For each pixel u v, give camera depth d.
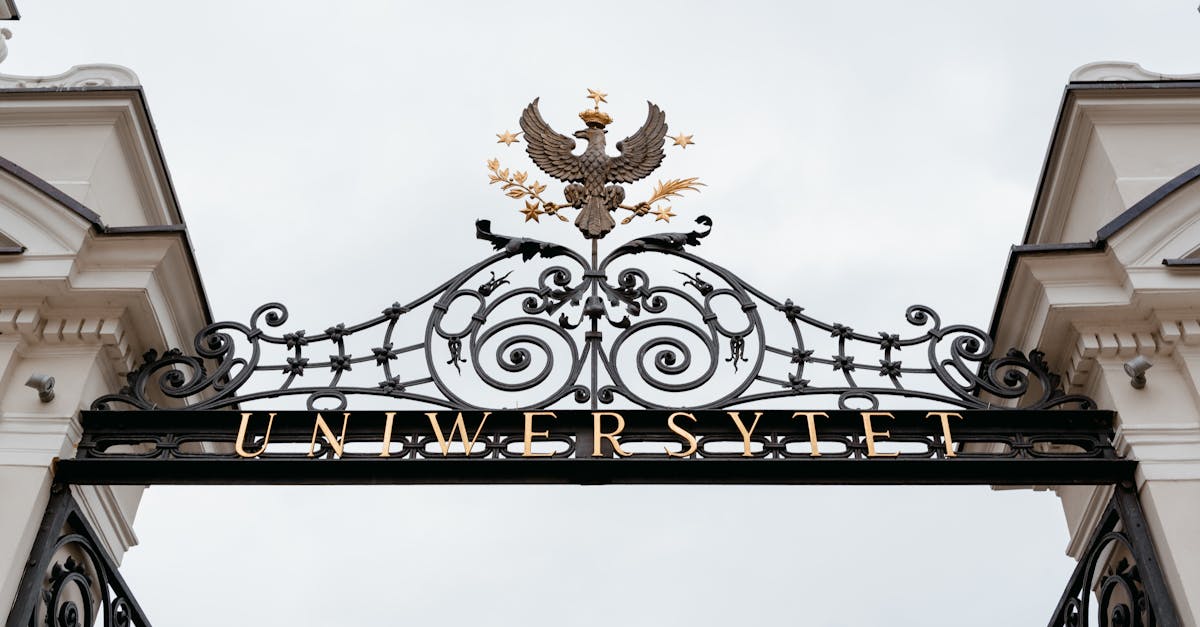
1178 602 6.57
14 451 6.93
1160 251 7.38
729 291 7.89
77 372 7.28
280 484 7.12
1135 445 7.04
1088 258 7.52
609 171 8.27
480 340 7.57
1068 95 8.23
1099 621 7.55
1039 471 7.04
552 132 8.43
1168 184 7.49
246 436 7.25
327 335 7.67
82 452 7.13
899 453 7.11
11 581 6.50
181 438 7.20
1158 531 6.77
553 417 7.24
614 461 7.02
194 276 7.84
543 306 7.73
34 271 7.30
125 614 7.64
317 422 7.27
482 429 7.23
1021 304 7.75
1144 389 7.25
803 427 7.28
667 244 8.01
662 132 8.44
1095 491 8.09
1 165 7.51
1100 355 7.39
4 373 7.18
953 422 7.31
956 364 7.57
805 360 7.61
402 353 7.58
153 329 7.57
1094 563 7.54
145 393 7.80
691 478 7.08
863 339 7.68
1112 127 8.17
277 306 7.83
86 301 7.39
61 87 8.52
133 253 7.51
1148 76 8.59
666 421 7.27
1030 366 7.57
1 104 8.30
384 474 7.06
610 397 7.36
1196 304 7.29
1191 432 7.07
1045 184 8.80
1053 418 7.28
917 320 7.81
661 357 7.48
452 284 7.86
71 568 7.30
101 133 8.27
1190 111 8.16
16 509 6.72
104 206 8.24
